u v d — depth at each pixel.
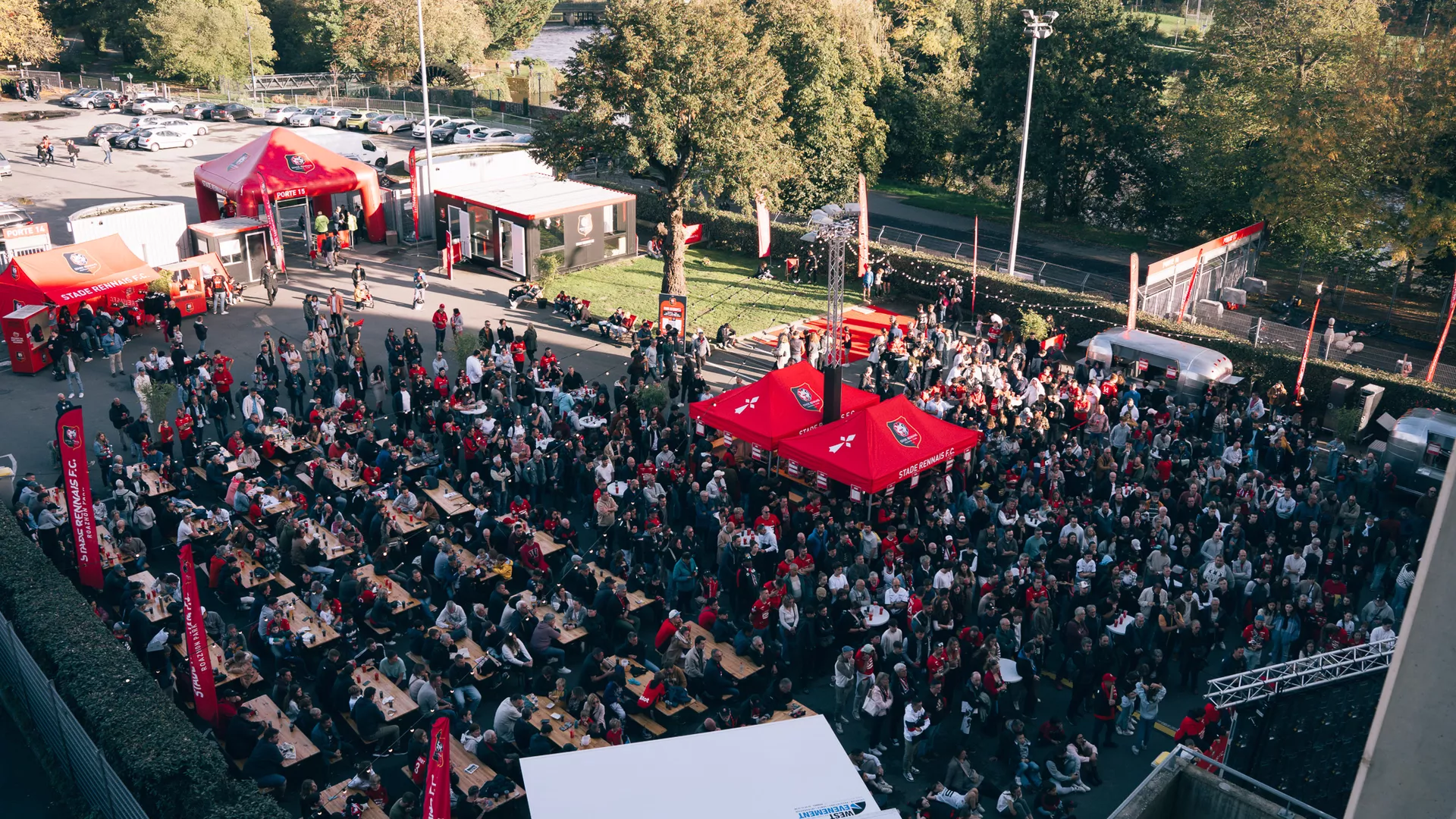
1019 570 21.20
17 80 79.50
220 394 29.84
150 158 62.28
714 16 38.44
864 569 21.59
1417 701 7.49
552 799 12.29
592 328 38.72
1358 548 22.86
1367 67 45.56
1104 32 54.62
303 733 16.94
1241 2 54.25
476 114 82.25
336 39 91.44
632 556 23.09
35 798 17.06
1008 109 56.88
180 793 15.09
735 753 13.24
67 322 33.31
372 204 47.19
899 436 25.03
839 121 53.72
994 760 18.50
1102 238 56.22
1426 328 44.91
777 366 35.41
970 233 55.50
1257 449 28.81
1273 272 52.53
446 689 18.48
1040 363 34.44
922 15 75.44
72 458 20.31
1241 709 15.76
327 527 23.39
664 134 37.06
